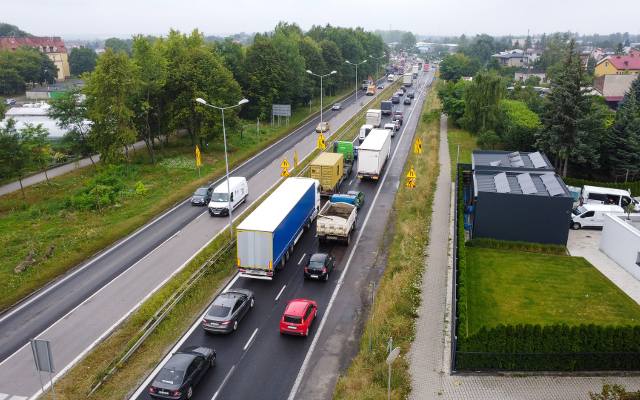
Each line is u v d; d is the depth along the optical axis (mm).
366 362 23234
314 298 29734
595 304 29281
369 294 30234
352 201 43062
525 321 27297
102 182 49594
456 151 67375
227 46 93000
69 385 21688
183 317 27328
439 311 28016
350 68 132000
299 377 22625
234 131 68000
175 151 67750
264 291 30500
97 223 41625
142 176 55938
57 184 53750
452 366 22781
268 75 84062
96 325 26797
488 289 30984
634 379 22422
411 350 24391
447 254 35594
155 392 20250
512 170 43375
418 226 40188
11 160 47719
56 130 70750
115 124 56594
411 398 20953
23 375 22547
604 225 36719
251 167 60094
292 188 38594
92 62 194500
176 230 40500
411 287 30469
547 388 21781
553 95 53844
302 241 38094
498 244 37469
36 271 32969
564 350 22703
